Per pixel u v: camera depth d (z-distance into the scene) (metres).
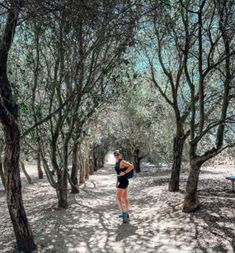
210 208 11.53
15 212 8.54
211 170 29.91
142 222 10.88
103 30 8.91
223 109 10.70
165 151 30.42
